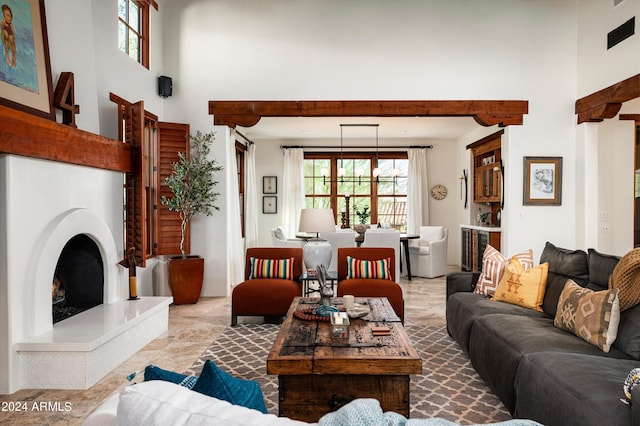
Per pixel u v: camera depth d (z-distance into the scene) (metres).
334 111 5.71
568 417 1.81
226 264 5.70
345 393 2.22
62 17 3.46
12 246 2.73
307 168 9.34
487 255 4.03
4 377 2.72
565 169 5.73
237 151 8.12
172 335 4.02
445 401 2.65
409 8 5.71
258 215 9.25
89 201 3.63
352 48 5.72
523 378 2.25
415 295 5.93
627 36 4.66
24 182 2.83
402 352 2.28
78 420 2.39
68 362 2.81
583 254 3.27
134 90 4.91
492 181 7.16
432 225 9.21
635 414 1.44
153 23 5.45
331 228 4.50
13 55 2.84
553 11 5.71
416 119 7.09
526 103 5.71
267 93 5.73
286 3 5.71
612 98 4.86
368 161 9.30
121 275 4.16
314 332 2.67
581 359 2.13
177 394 0.92
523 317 3.04
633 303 2.41
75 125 3.43
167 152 5.40
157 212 5.32
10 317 2.72
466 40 5.71
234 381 1.13
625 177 5.55
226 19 5.72
